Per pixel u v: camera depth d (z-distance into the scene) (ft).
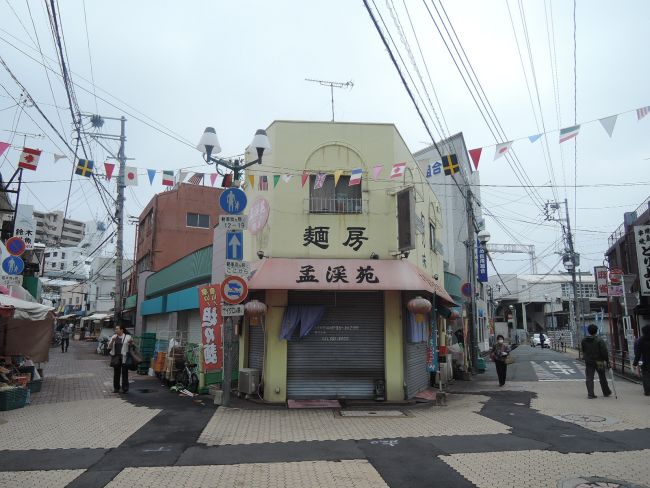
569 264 100.99
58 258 200.64
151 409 33.35
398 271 37.91
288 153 40.34
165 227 96.53
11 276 43.19
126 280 132.26
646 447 23.22
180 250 96.73
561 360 85.05
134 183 37.45
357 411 33.86
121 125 75.00
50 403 35.99
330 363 37.88
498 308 199.72
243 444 24.03
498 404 36.91
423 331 43.83
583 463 20.59
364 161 40.83
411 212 37.88
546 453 22.18
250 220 41.45
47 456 21.53
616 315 78.69
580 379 55.52
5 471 19.34
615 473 19.22
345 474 19.26
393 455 22.04
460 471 19.61
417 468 20.04
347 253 39.11
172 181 38.34
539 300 188.03
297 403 35.99
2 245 48.98
